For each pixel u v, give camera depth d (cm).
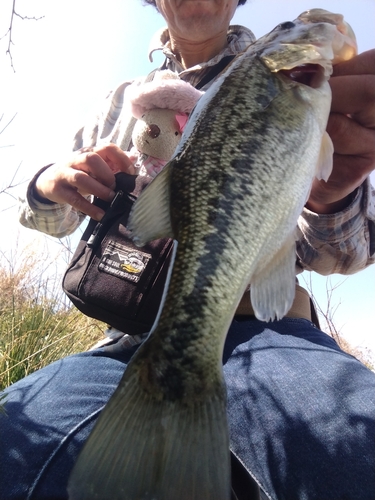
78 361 47
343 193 38
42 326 87
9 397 42
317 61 33
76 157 46
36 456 35
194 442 25
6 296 98
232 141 31
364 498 29
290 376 37
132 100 50
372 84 32
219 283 29
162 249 42
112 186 45
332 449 32
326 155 33
